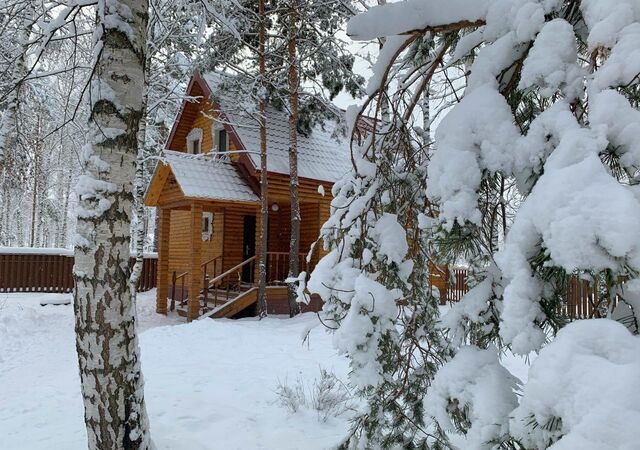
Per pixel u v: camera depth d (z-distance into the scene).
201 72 11.76
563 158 1.43
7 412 4.80
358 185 2.80
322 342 8.40
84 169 2.97
